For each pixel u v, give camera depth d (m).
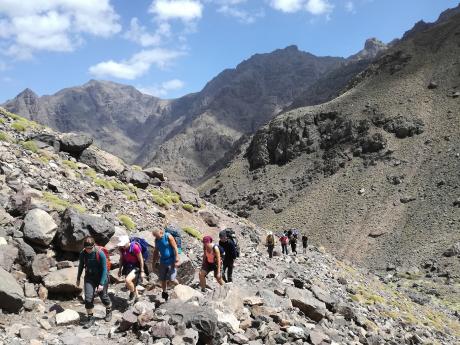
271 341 12.96
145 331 11.09
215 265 16.25
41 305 12.02
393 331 24.58
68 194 22.45
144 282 15.88
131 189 30.36
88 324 11.47
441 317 48.12
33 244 14.61
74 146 29.88
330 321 18.72
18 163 22.25
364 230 185.38
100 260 12.03
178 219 31.67
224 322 12.18
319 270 36.09
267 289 19.16
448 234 157.62
